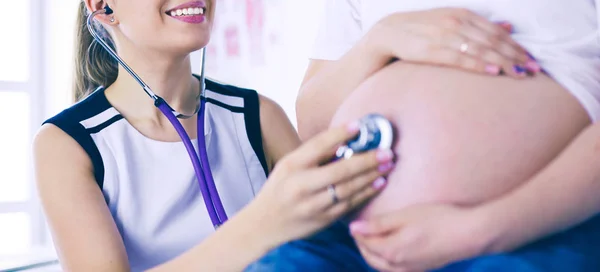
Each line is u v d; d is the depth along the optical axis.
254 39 3.56
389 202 0.78
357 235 0.72
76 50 1.44
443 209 0.69
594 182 0.67
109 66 1.42
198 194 1.29
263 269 0.75
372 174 0.77
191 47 1.22
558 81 0.79
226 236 0.87
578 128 0.77
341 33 1.07
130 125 1.29
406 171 0.77
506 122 0.76
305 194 0.77
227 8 3.62
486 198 0.74
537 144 0.75
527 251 0.68
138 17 1.20
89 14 1.29
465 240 0.67
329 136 0.77
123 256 1.15
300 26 3.44
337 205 0.78
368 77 0.93
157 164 1.28
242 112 1.41
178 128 1.19
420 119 0.78
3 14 3.46
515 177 0.74
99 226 1.16
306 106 1.02
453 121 0.77
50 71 3.50
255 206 0.84
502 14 0.86
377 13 1.00
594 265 0.68
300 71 3.46
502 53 0.81
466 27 0.83
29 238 3.33
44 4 3.48
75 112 1.29
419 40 0.84
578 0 0.84
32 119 3.47
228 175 1.34
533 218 0.66
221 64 3.64
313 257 0.75
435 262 0.69
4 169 3.43
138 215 1.25
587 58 0.82
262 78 3.56
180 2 1.19
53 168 1.20
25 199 3.37
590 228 0.73
